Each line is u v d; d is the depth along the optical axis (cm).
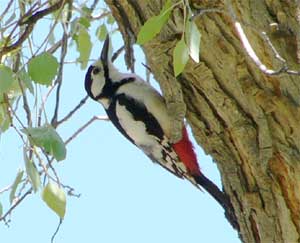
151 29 766
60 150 853
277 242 889
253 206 901
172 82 940
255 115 878
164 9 780
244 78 872
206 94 909
